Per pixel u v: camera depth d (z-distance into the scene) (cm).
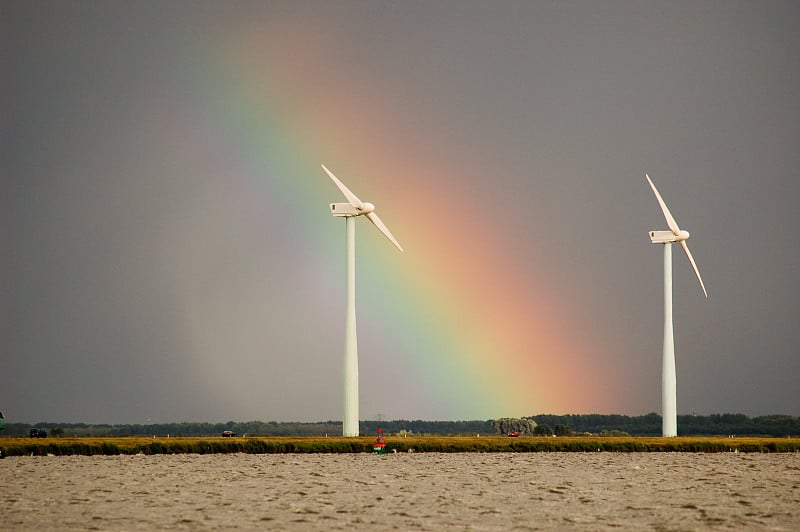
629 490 12150
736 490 12238
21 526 9044
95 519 9475
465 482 12925
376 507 10400
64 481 12738
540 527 9162
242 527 9038
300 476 13588
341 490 11900
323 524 9238
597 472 14575
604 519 9669
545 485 12631
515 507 10481
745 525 9381
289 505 10519
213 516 9694
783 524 9469
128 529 8900
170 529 8912
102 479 13000
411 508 10350
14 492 11512
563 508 10444
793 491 12169
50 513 9850
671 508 10506
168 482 12694
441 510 10212
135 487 12094
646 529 9100
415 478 13400
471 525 9238
